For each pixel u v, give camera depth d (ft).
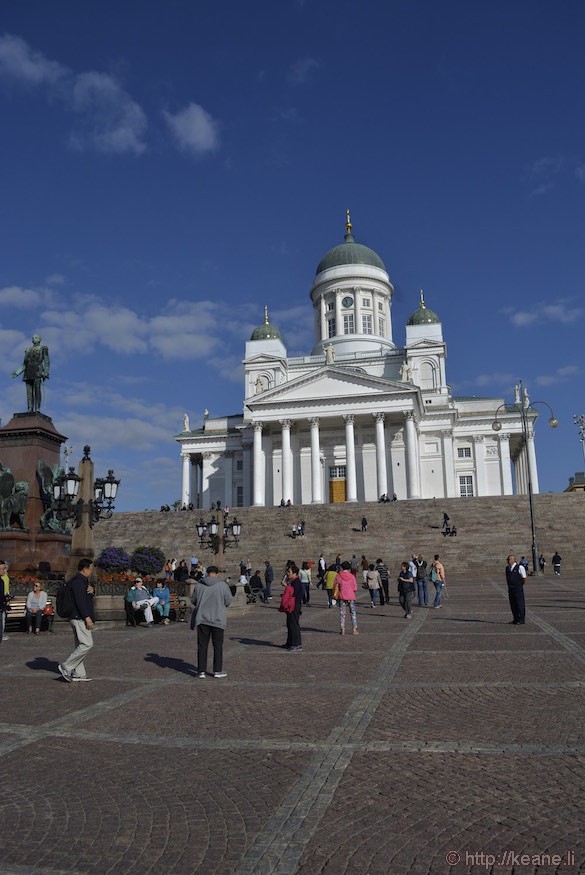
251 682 42.11
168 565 135.23
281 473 285.64
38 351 92.99
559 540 173.17
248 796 22.98
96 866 18.29
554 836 19.61
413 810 21.53
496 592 116.26
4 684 42.80
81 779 24.91
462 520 188.96
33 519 88.28
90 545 77.56
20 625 75.82
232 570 173.47
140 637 68.49
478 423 301.63
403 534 183.83
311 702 36.19
